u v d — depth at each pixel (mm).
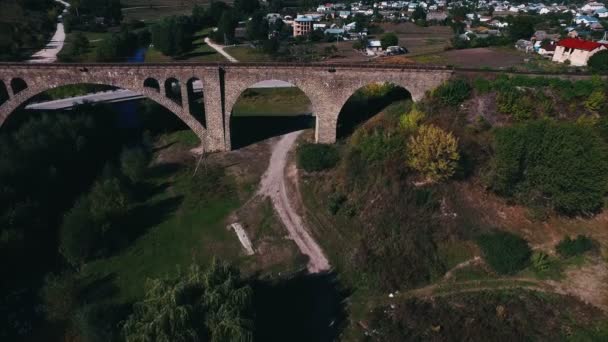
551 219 45344
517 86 55000
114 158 66750
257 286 41844
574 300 37281
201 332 29047
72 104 77688
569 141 43000
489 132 51812
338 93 60312
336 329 37281
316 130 65125
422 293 39688
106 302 40125
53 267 45125
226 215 52969
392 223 45719
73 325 38500
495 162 46531
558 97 53938
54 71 57906
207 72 59625
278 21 163625
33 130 59344
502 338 34438
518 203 46531
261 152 67812
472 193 47031
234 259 45844
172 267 44812
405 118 54281
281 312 39031
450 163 45594
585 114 52375
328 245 47250
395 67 57750
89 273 44125
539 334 34719
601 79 54125
